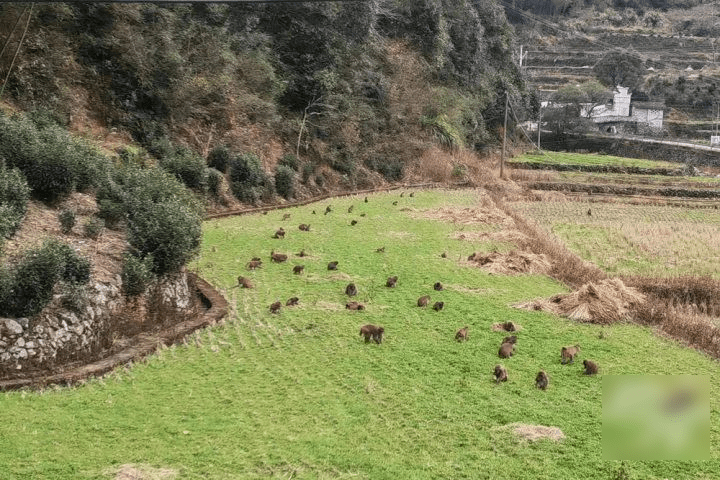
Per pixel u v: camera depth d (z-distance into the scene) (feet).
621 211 126.41
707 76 371.56
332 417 32.01
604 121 337.11
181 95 98.37
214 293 51.65
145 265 43.45
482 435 30.76
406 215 95.50
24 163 50.16
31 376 34.65
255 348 41.19
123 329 41.29
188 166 84.89
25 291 35.45
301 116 127.54
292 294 52.54
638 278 66.39
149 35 97.96
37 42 82.69
